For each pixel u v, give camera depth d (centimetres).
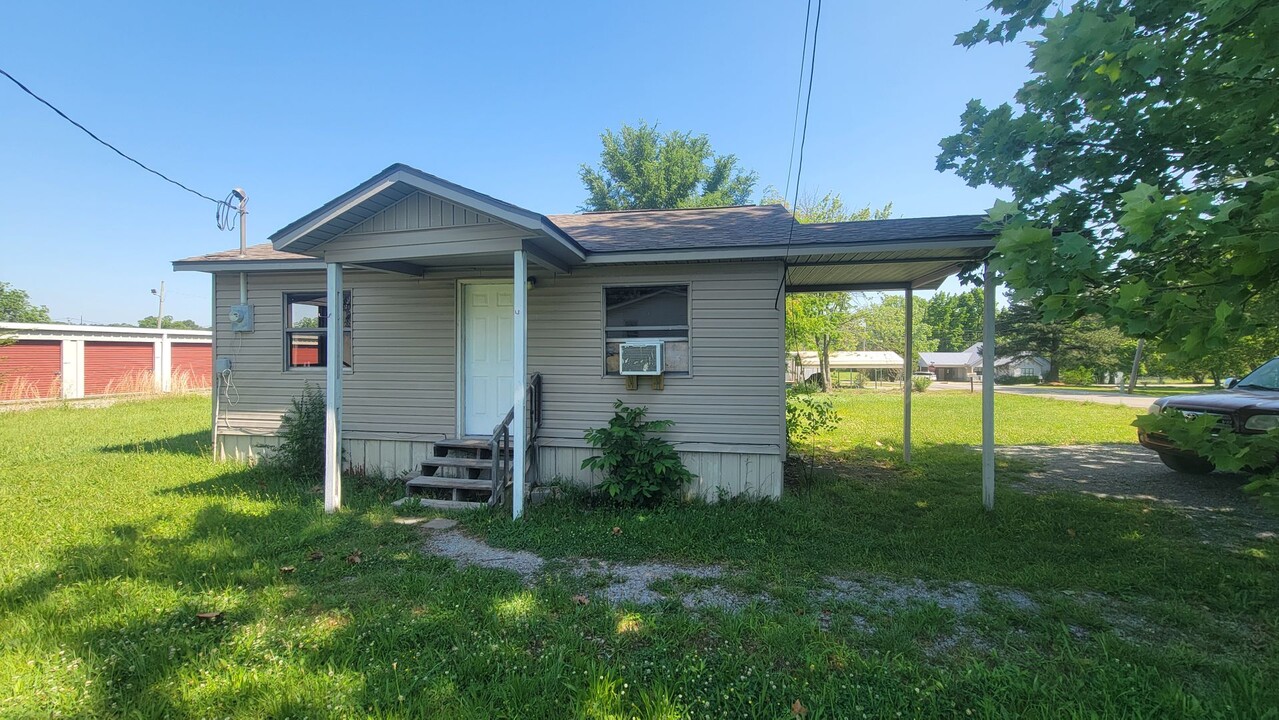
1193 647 313
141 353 2380
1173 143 374
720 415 643
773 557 450
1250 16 226
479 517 556
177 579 392
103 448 919
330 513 566
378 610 347
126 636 310
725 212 912
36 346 2005
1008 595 383
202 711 249
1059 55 271
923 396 2364
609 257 616
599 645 309
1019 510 573
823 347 2962
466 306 716
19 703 248
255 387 781
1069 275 248
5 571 396
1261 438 200
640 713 249
